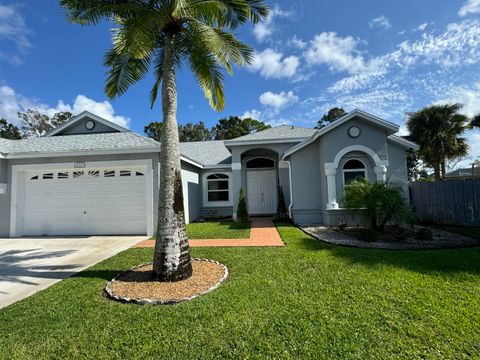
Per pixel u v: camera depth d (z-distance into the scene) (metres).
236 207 14.82
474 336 2.90
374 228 8.71
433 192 11.39
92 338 3.10
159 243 5.05
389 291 4.15
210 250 7.28
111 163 11.00
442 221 10.96
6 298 4.50
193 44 6.29
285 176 14.91
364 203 8.45
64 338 3.12
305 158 12.23
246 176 16.83
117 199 11.05
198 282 4.86
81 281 5.09
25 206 11.27
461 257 5.85
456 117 19.58
